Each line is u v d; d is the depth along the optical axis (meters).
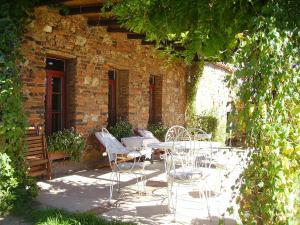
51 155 6.36
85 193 5.31
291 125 2.48
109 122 8.74
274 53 2.42
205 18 3.64
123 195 5.27
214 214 4.40
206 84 13.20
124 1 4.28
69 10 6.34
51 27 6.37
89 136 7.42
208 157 6.25
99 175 6.70
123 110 8.92
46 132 6.73
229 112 2.67
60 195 5.14
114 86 8.90
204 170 4.98
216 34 3.76
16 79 4.79
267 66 2.41
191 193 5.46
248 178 2.60
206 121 12.38
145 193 5.41
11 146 4.73
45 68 6.68
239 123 2.60
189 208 4.65
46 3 5.71
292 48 2.47
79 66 7.11
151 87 10.60
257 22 2.50
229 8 3.44
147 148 7.53
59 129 7.05
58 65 7.03
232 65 2.64
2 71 4.63
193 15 3.85
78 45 7.05
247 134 2.56
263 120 2.45
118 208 4.61
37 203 4.68
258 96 2.44
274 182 2.42
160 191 5.56
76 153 6.84
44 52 6.23
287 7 2.69
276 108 2.42
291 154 2.44
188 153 5.25
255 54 2.50
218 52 3.82
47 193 5.23
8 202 4.35
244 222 2.67
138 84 9.29
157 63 10.24
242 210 2.69
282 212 2.46
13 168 4.68
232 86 2.62
